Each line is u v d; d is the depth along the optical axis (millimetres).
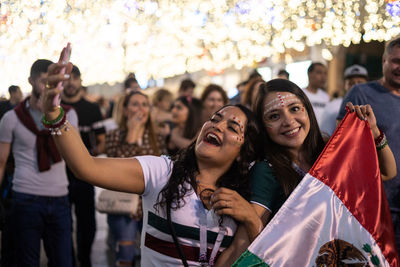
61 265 3770
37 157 3627
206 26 8945
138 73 11992
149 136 4520
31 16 5320
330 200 2285
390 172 2750
